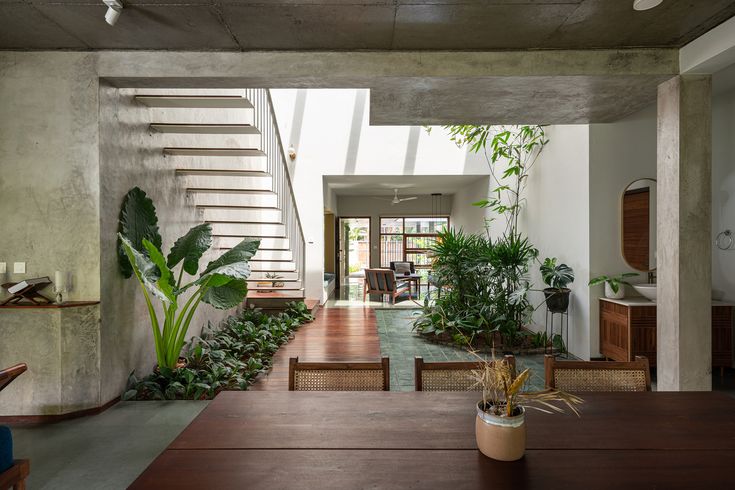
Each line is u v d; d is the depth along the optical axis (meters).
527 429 1.44
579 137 5.03
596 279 4.71
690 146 3.26
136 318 3.80
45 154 3.28
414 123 4.69
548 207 5.89
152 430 2.96
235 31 3.00
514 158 6.62
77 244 3.27
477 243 6.36
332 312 8.18
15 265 3.27
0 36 3.09
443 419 1.53
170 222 4.45
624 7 2.71
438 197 12.80
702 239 3.22
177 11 2.74
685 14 2.80
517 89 3.61
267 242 7.05
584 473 1.17
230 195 5.90
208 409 1.62
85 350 3.22
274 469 1.20
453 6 2.69
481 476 1.16
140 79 3.35
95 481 2.32
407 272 11.23
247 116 5.92
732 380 4.12
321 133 8.32
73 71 3.29
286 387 3.99
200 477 1.16
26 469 1.88
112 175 3.45
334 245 12.16
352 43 3.21
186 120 4.72
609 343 4.64
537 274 6.26
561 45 3.24
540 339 5.54
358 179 8.97
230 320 6.04
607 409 1.61
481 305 5.84
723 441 1.35
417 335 6.23
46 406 3.15
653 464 1.21
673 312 3.28
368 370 1.97
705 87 3.28
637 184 4.85
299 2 2.63
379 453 1.29
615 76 3.31
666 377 3.36
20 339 3.17
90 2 2.65
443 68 3.31
